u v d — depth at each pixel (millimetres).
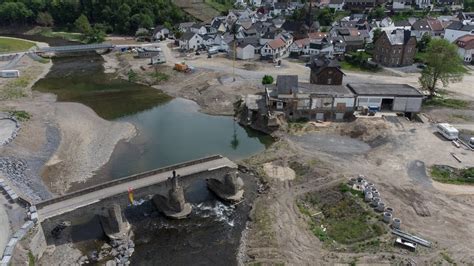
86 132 66938
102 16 162625
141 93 90250
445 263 36625
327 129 66750
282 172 54344
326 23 153625
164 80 97000
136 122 73875
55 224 40750
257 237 42031
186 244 41844
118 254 39875
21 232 36938
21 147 58688
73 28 163125
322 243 40438
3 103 77062
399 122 67500
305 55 113750
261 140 67000
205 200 49719
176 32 144000
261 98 77438
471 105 75875
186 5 191500
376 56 107812
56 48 120875
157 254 40312
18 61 107812
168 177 46156
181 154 61500
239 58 112750
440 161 54969
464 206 44969
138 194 44219
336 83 83562
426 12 162250
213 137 68062
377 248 38938
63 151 60188
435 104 76625
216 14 183875
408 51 103312
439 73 77500
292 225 43312
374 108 70875
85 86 94188
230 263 38969
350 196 46812
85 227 43562
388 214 42406
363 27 129750
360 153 58500
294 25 137500
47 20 161750
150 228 44250
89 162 57906
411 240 39438
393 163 54750
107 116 76250
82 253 39656
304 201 47594
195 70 101312
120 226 42844
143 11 161250
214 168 48688
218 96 84562
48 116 71562
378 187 48844
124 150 62344
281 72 98750
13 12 159000
